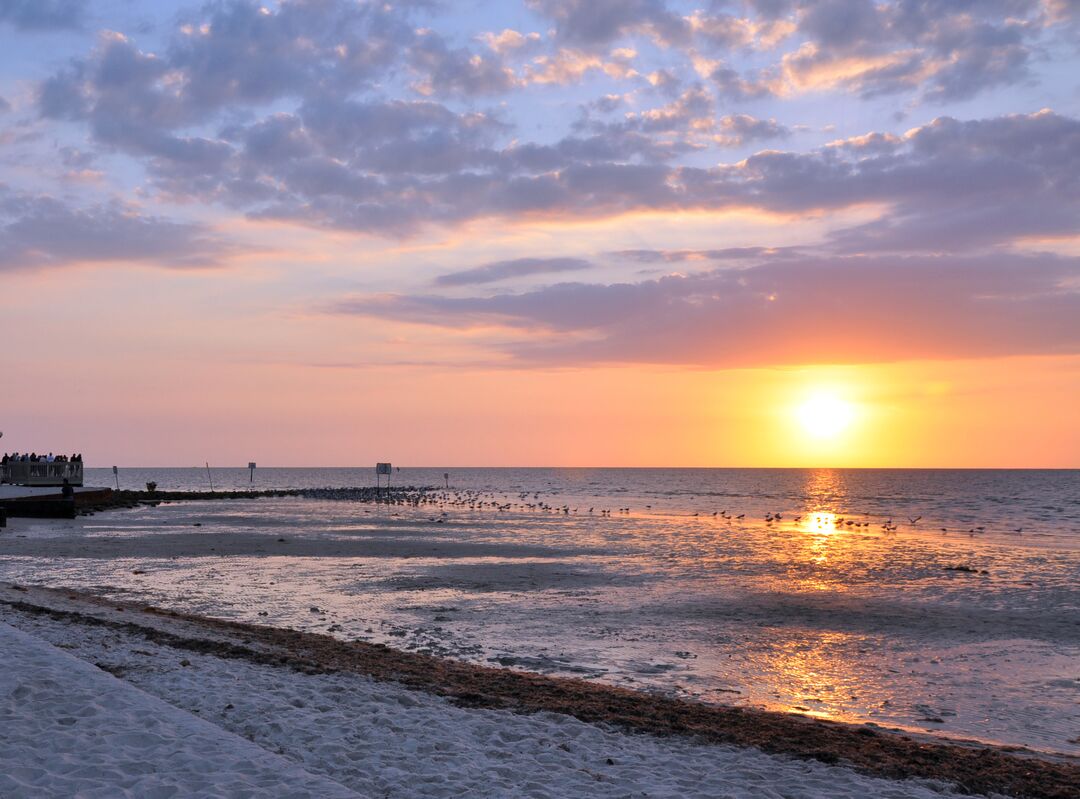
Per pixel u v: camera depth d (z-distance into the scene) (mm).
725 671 16562
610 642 19000
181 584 26750
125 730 8945
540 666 16703
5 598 20047
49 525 49562
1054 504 94938
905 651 18406
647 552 38219
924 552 39312
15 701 9805
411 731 10539
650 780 9281
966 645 19031
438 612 22453
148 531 46312
